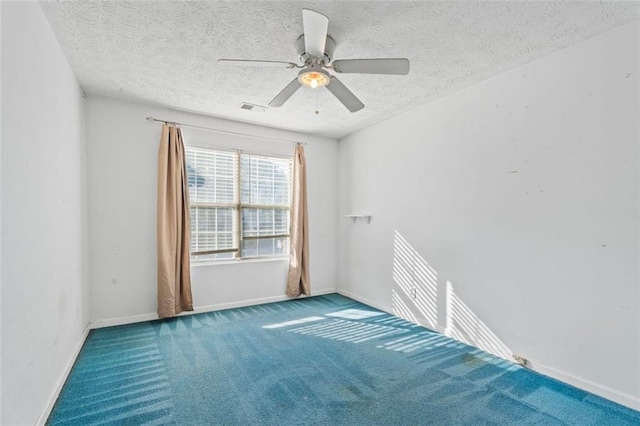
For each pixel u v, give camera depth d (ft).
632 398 6.18
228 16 6.18
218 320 11.25
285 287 14.19
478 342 9.03
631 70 6.24
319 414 6.00
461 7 5.86
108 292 10.43
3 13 4.33
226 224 12.75
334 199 15.49
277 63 6.66
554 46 7.16
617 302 6.41
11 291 4.48
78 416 5.87
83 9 5.92
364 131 13.82
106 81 9.14
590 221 6.81
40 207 5.66
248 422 5.75
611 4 5.73
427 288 10.72
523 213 8.00
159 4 5.82
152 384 6.99
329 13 6.05
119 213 10.62
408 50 7.37
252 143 13.32
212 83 9.29
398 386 6.99
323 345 9.19
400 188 11.92
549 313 7.46
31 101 5.32
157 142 11.30
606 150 6.57
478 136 9.11
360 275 14.05
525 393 6.72
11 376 4.46
